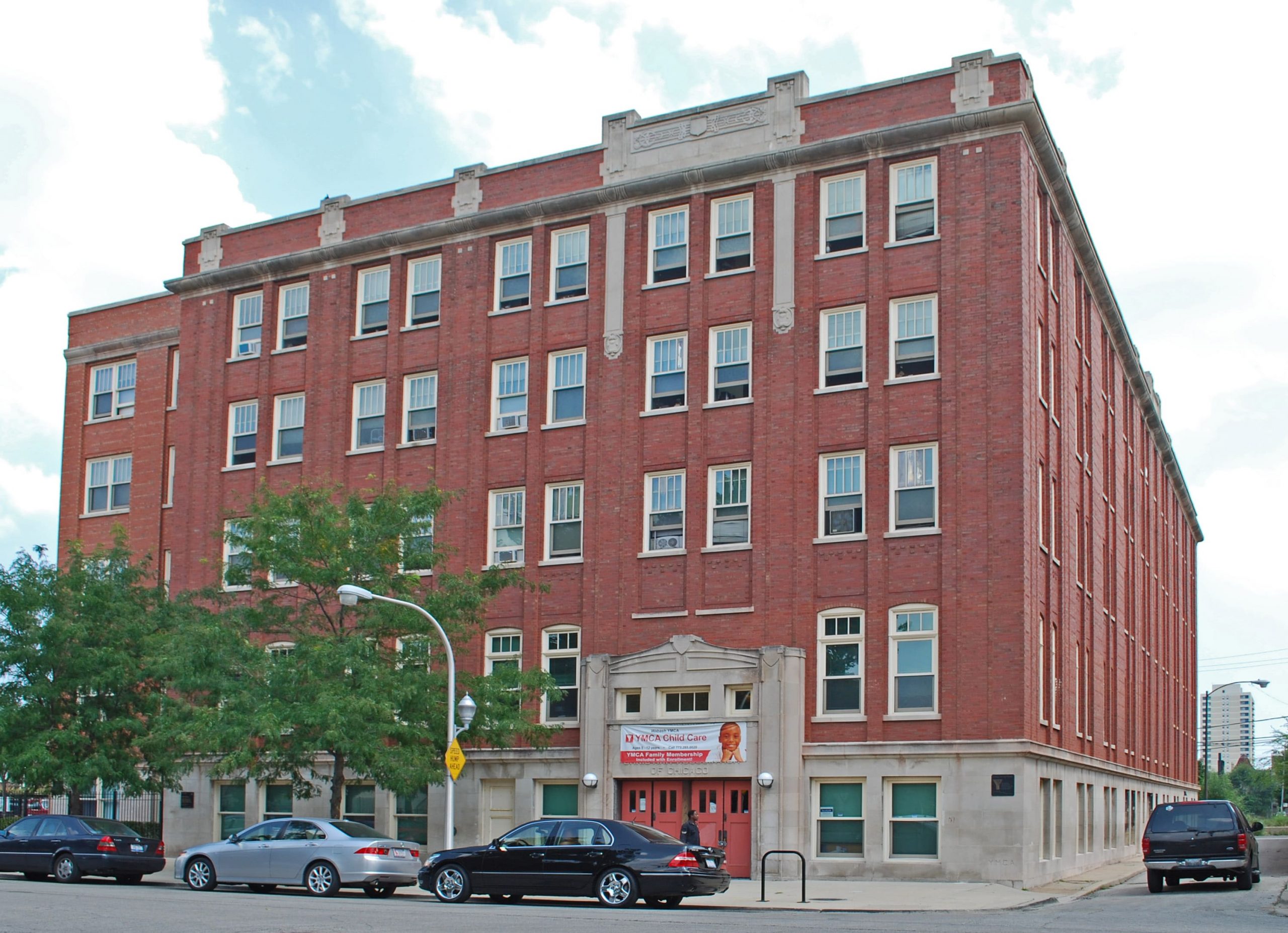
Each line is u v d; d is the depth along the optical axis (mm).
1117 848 45938
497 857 26266
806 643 35094
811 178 37250
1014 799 32125
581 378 39719
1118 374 51312
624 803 36062
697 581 36750
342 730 31062
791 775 33938
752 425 36812
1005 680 32844
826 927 19703
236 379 45625
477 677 34031
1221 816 30562
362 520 34125
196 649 32531
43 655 37750
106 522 50125
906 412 35094
